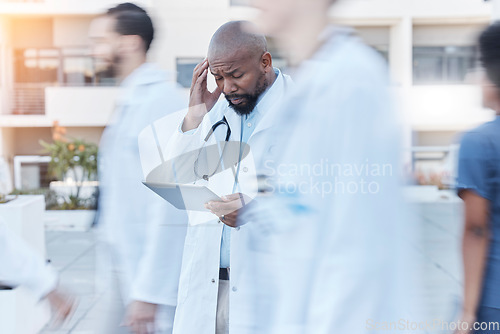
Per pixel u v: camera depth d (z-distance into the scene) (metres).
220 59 1.67
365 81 1.17
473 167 1.81
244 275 1.61
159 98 1.99
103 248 2.14
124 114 2.04
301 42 1.26
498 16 2.00
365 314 1.17
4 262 1.94
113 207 2.04
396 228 1.19
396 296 1.20
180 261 1.99
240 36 1.64
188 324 1.90
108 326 2.10
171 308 2.01
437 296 2.14
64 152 7.50
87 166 7.47
